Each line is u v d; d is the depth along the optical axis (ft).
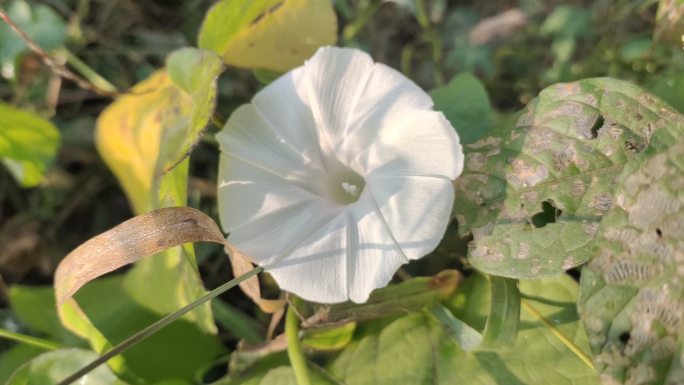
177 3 1.11
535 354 0.56
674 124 0.45
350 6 1.04
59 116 1.05
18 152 0.90
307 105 0.57
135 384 0.65
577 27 0.91
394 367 0.58
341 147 0.56
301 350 0.59
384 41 1.05
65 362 0.63
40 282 0.99
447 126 0.51
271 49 0.72
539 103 0.54
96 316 0.75
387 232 0.50
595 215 0.50
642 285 0.42
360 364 0.60
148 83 0.75
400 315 0.61
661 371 0.41
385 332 0.61
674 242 0.42
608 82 0.52
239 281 0.53
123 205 1.03
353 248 0.52
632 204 0.43
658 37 0.62
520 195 0.52
